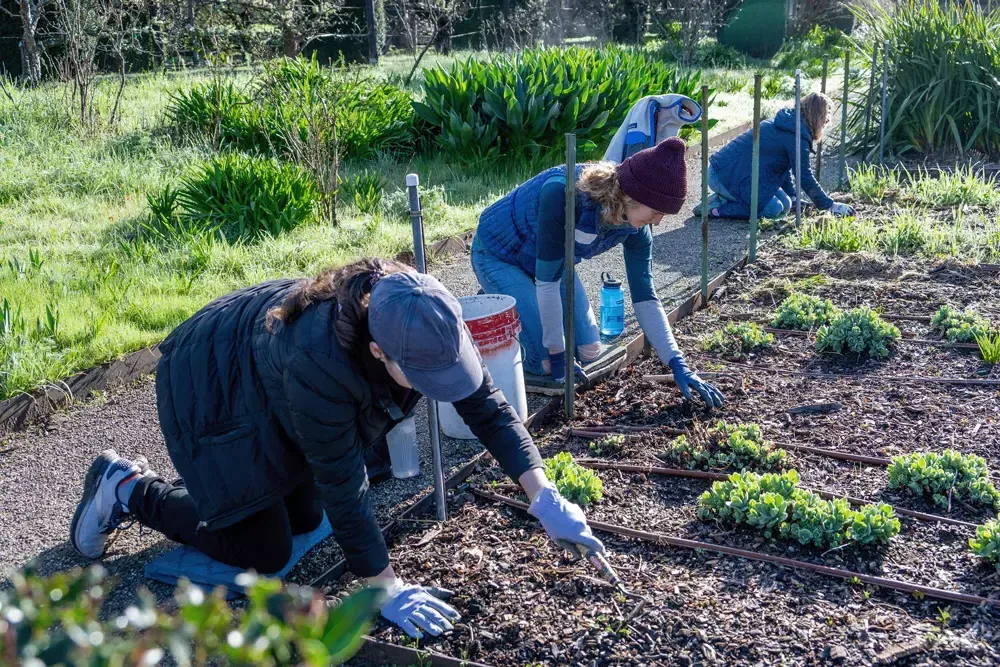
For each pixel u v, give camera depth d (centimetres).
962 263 595
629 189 337
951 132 998
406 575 300
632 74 1068
